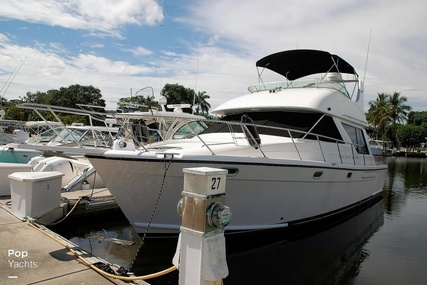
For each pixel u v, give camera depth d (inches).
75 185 328.2
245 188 216.1
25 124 592.4
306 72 355.3
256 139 227.3
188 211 95.3
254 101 294.0
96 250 234.7
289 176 232.7
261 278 199.5
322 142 276.2
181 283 95.4
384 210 391.9
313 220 279.7
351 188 323.3
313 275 205.2
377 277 203.2
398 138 2322.8
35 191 214.1
